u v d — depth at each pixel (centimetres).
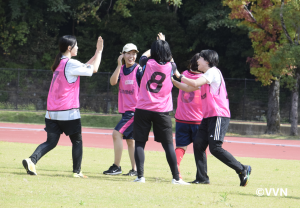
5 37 6444
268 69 3803
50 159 1587
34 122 4509
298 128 4122
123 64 1359
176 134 1255
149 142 2947
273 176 1426
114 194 769
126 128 1297
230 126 4294
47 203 662
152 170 1441
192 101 1216
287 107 4866
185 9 6297
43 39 6719
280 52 3428
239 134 4234
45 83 5253
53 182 874
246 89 4881
